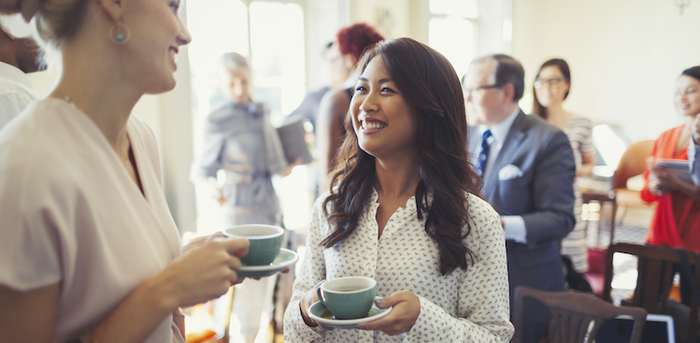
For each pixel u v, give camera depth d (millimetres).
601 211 4605
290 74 4418
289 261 796
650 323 1493
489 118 1909
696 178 2262
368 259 961
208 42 3752
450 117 957
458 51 6059
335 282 808
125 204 668
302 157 3156
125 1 633
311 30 4535
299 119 3209
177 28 690
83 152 625
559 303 1483
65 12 620
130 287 649
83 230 606
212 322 1968
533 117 1918
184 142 3465
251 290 2627
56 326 626
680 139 2555
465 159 991
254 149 2889
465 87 1989
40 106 614
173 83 716
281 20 4273
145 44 656
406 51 921
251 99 2986
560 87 3037
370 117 927
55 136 599
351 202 1004
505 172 1866
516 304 1553
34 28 657
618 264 4320
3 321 557
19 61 956
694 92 2461
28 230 551
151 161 891
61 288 614
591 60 6230
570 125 3080
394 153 973
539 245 1791
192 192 3543
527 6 6449
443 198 926
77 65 646
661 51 5609
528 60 6613
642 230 5305
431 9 5547
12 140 576
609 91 6086
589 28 6211
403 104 917
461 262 916
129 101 695
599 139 6039
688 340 1700
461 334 858
